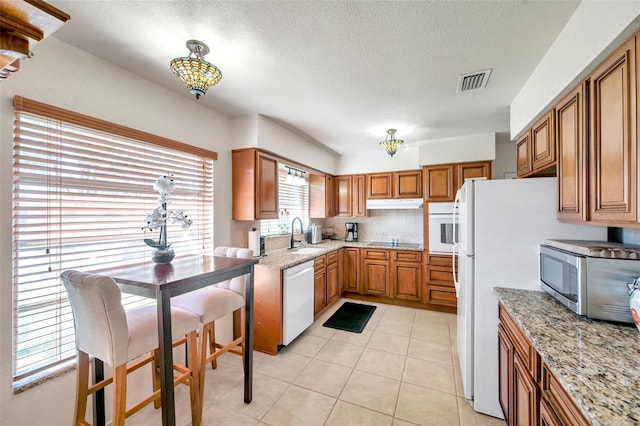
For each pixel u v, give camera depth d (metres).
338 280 4.12
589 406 0.69
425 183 3.83
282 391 2.03
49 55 1.52
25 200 1.44
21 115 1.42
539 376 1.12
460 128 3.24
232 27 1.46
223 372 2.28
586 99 1.28
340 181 4.75
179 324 1.48
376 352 2.62
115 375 1.23
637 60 0.95
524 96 2.13
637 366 0.87
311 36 1.54
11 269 1.38
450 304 3.67
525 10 1.34
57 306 1.55
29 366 1.45
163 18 1.39
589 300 1.21
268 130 2.91
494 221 1.79
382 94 2.32
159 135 2.12
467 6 1.32
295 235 4.20
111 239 1.83
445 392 2.02
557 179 1.60
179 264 1.72
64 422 1.54
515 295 1.63
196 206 2.48
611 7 1.07
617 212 1.06
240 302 1.96
